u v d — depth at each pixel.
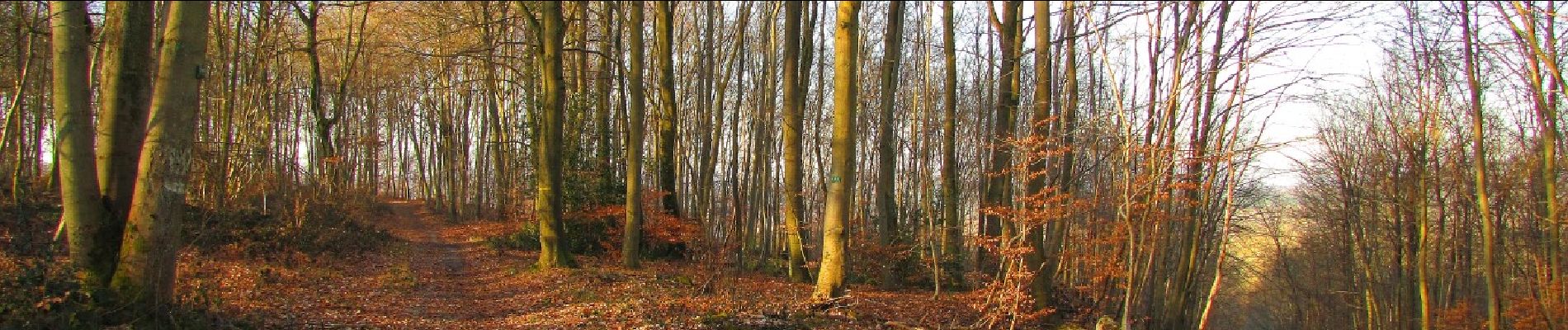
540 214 15.20
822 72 22.11
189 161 7.17
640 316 9.91
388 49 23.52
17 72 17.08
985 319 10.22
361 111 33.22
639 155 15.61
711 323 9.36
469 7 18.81
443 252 21.05
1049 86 11.70
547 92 14.88
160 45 6.99
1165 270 15.16
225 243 14.09
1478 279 22.34
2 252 10.09
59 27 7.16
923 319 10.92
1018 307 9.83
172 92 6.89
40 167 21.31
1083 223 12.34
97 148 7.41
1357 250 24.20
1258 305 41.38
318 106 21.94
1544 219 16.06
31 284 6.60
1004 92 12.73
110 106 7.35
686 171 25.94
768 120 22.33
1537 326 16.94
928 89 18.62
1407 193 19.89
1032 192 11.33
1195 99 11.06
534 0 15.84
